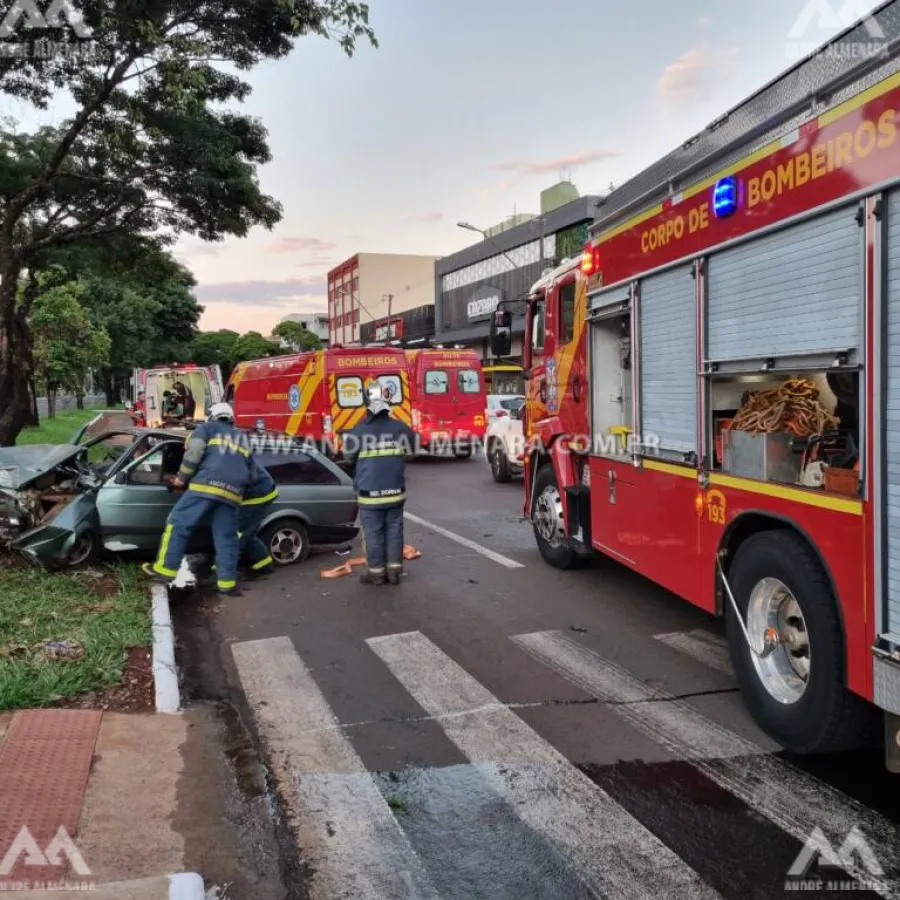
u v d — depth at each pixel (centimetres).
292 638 585
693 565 469
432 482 1470
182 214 1471
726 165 416
